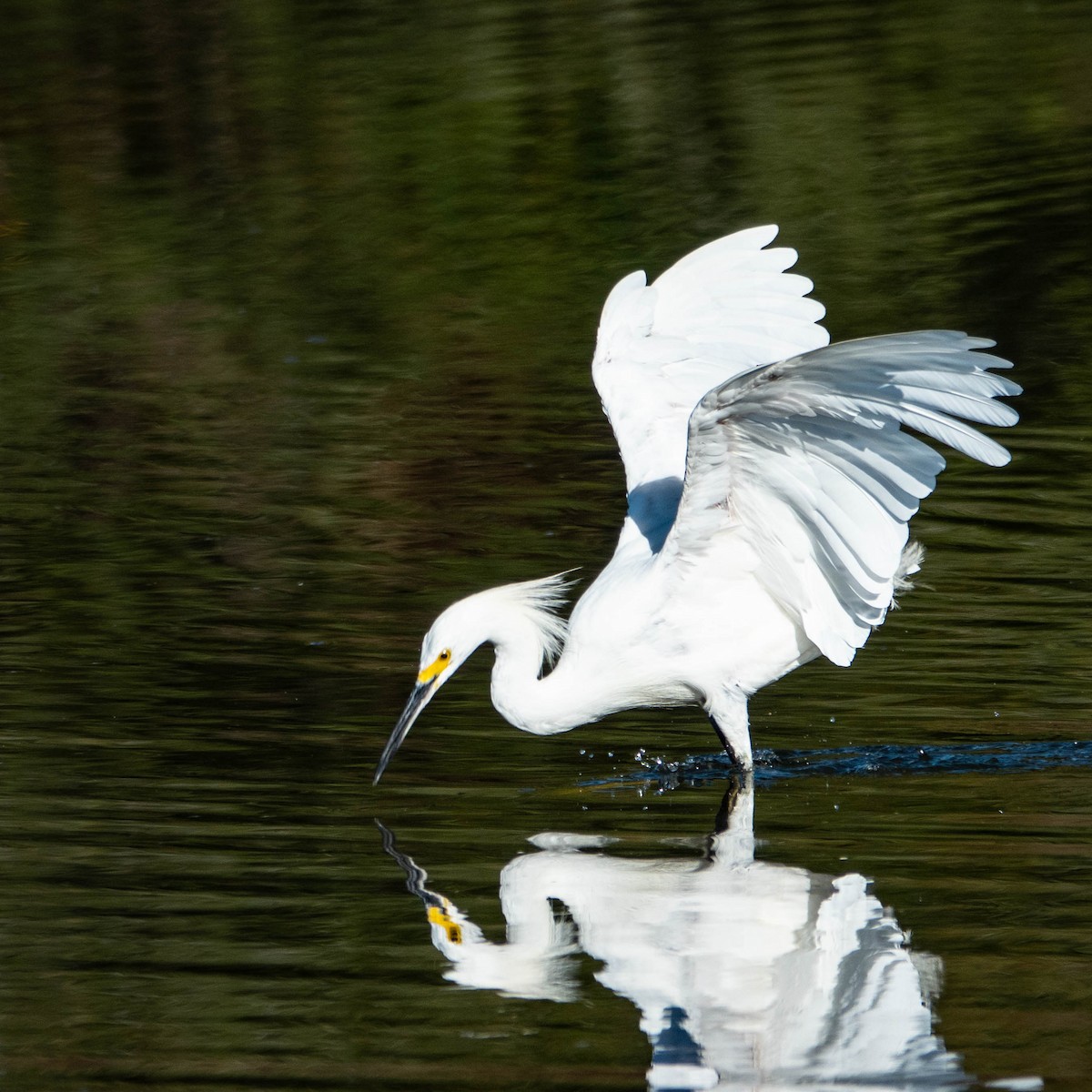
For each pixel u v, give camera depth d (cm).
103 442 1819
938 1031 670
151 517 1584
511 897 818
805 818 944
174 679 1185
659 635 1060
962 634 1276
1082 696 1155
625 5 3459
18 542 1516
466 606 1055
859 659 1234
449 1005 700
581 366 2028
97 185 2750
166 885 835
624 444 1159
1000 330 2041
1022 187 2541
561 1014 691
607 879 845
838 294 2175
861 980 715
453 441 1786
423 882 841
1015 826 919
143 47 3291
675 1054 654
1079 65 3023
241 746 1062
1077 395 1848
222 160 2816
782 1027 675
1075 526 1514
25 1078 643
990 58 3089
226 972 734
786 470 983
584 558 1465
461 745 1085
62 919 793
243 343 2148
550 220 2522
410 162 2753
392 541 1514
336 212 2609
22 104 3058
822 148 2722
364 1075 643
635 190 2600
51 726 1088
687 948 753
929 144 2722
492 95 2964
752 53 3153
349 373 2027
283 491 1652
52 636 1276
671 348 1181
